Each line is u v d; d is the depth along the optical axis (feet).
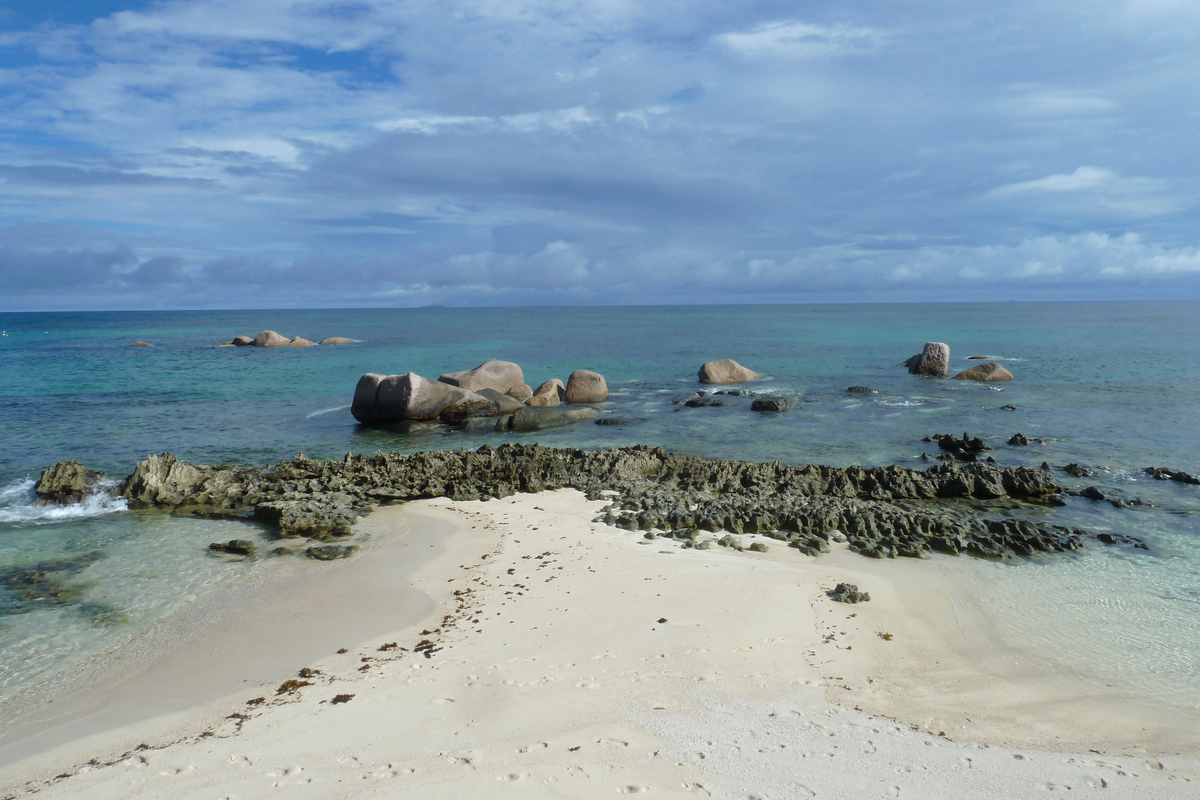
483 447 79.82
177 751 25.82
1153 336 249.14
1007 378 131.44
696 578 42.98
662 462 72.95
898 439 85.05
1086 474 68.03
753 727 26.86
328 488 65.57
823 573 44.19
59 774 24.68
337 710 28.32
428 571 45.34
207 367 177.06
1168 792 23.25
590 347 233.96
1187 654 34.14
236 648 34.94
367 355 212.43
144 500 61.62
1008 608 39.34
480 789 22.86
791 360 176.24
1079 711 28.94
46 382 145.79
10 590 42.86
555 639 34.81
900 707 28.86
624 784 23.11
